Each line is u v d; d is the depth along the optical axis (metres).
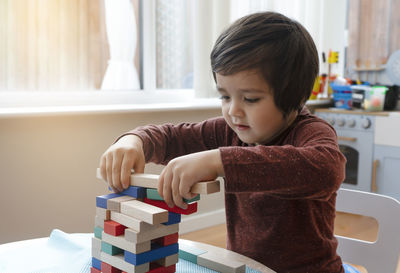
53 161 1.79
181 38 2.37
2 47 1.75
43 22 1.83
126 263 0.57
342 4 3.27
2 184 1.67
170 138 0.92
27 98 1.83
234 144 0.92
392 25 3.04
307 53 0.70
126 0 2.11
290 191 0.58
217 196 2.47
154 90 2.27
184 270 0.66
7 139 1.66
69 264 0.68
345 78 3.30
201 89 2.25
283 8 2.73
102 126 1.91
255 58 0.63
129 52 2.15
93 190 1.91
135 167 0.68
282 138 0.79
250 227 0.84
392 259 0.95
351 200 1.00
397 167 2.61
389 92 2.93
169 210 0.60
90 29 1.98
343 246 1.01
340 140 2.84
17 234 1.71
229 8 2.29
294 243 0.79
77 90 1.97
